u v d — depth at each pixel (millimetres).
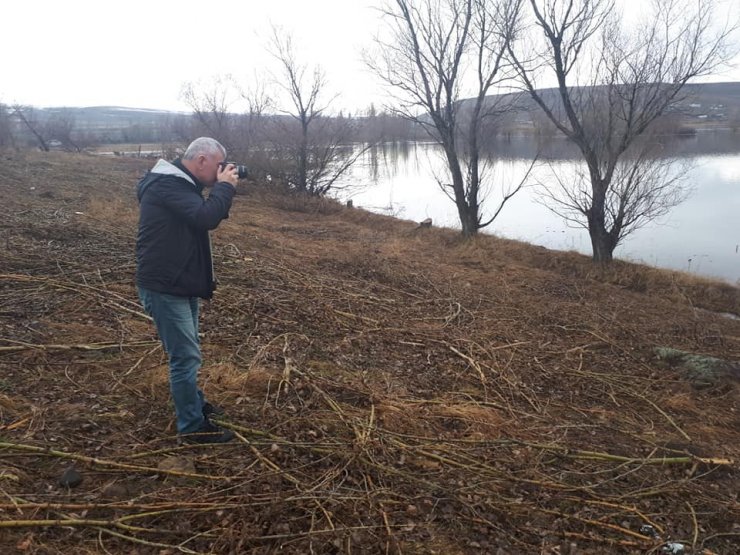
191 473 3102
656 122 11414
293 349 5203
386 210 18672
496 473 3545
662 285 9719
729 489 3729
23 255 6875
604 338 6648
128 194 14359
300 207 16844
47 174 15859
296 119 18719
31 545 2426
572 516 3207
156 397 3969
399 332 6109
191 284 3201
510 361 5578
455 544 2885
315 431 3758
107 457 3193
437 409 4422
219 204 3113
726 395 5340
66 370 4227
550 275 9984
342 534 2787
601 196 10508
